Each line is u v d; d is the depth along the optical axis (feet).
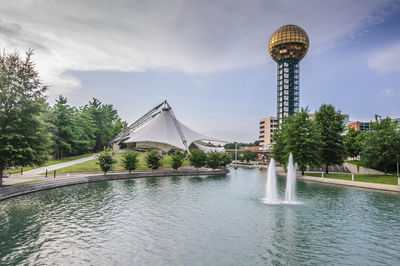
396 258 36.24
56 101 216.54
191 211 61.87
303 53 421.59
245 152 363.76
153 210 62.39
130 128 281.74
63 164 167.73
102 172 145.38
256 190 97.55
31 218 54.29
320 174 157.58
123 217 55.67
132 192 89.25
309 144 144.66
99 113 305.53
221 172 185.37
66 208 63.57
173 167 171.12
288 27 421.59
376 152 129.29
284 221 54.03
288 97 411.75
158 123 261.65
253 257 36.04
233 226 50.19
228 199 78.07
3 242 40.81
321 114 164.04
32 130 86.53
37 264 33.32
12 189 78.33
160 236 44.01
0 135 79.51
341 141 158.51
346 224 52.19
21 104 85.66
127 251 37.52
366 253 37.91
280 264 33.96
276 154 194.70
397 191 93.30
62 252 37.04
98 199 75.56
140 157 203.00
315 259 35.68
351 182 111.45
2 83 81.92
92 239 42.29
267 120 458.09
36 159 86.28
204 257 35.81
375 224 52.24
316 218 56.59
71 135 219.20
